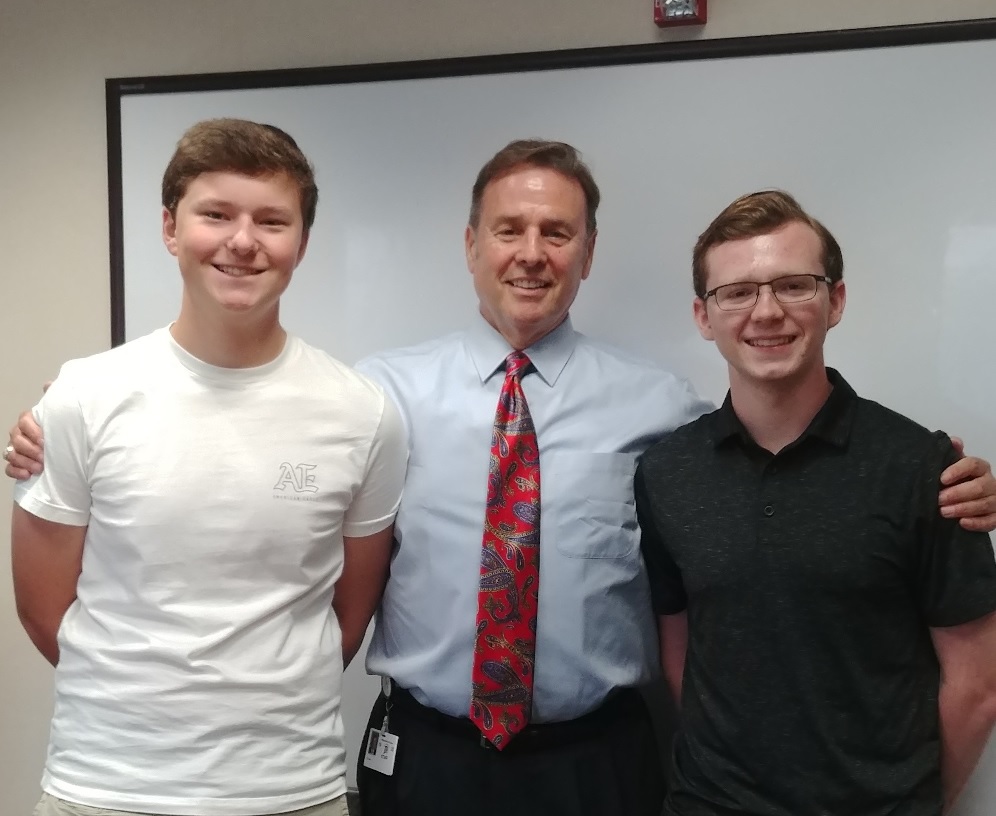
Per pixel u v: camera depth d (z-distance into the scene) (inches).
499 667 51.0
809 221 47.2
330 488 47.2
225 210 44.1
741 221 46.8
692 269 56.4
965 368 59.9
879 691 44.7
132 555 44.5
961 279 59.6
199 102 70.1
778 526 45.9
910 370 60.9
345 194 68.4
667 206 63.6
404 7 67.4
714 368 63.9
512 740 51.7
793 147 61.6
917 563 45.1
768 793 45.9
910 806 44.2
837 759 44.4
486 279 54.4
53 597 48.8
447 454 54.3
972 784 60.2
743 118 62.1
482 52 66.3
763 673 45.8
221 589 44.9
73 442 45.4
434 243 67.2
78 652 45.4
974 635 45.2
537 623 52.0
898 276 60.6
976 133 58.8
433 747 52.8
